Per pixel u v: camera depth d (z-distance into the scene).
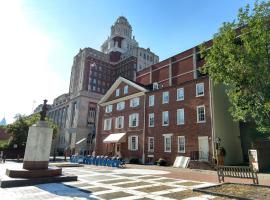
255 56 8.86
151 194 9.13
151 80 52.47
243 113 10.30
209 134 25.12
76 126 69.94
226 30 10.28
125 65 103.62
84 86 93.31
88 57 98.88
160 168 23.86
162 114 31.73
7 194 8.62
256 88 9.07
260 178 15.23
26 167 12.43
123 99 39.94
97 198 8.22
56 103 92.56
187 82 29.58
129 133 36.69
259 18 9.23
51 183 11.53
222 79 10.35
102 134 43.25
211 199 8.25
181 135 28.31
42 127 13.37
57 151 78.19
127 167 24.66
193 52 43.81
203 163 23.11
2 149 45.03
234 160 26.20
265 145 23.19
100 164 27.20
